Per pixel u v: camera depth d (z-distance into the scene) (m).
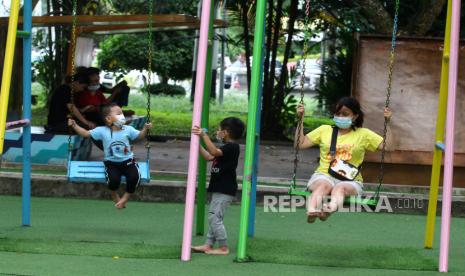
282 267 8.26
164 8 21.55
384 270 8.26
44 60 28.02
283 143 21.66
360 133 8.66
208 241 8.93
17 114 15.20
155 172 14.34
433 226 9.64
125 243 9.22
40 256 8.39
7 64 9.09
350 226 11.16
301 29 23.42
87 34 18.36
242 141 21.42
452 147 8.19
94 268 7.89
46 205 11.97
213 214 8.79
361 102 13.58
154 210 11.84
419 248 9.68
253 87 8.60
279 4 21.78
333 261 8.61
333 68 22.08
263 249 9.14
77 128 9.82
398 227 11.20
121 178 9.77
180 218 11.23
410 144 13.52
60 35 25.66
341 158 8.56
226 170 8.77
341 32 21.77
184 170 15.11
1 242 9.02
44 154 14.52
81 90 15.14
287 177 14.83
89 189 12.64
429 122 13.51
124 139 9.77
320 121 28.45
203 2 8.58
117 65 32.84
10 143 14.55
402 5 19.78
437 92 13.51
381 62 13.55
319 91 22.22
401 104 13.54
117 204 9.88
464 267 8.54
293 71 24.00
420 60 13.51
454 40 8.27
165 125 25.59
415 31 16.83
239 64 48.94
